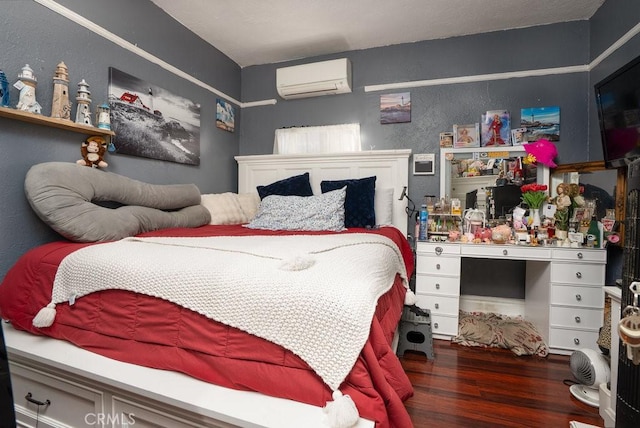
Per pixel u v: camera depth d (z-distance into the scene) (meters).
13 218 1.59
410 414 1.45
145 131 2.27
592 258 2.07
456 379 1.78
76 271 1.24
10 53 1.55
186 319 1.06
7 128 1.55
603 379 1.51
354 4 2.38
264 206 2.54
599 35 2.36
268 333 0.94
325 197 2.47
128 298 1.15
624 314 1.04
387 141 3.00
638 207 1.11
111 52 2.04
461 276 2.86
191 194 2.30
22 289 1.35
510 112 2.68
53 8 1.72
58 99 1.67
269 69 3.37
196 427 0.94
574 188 2.25
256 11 2.47
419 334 2.09
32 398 1.22
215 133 3.05
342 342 0.86
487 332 2.32
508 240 2.34
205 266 1.10
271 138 3.38
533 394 1.63
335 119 3.17
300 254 1.14
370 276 1.04
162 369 1.08
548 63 2.60
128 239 1.50
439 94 2.86
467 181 2.75
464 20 2.58
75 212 1.50
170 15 2.51
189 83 2.71
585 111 2.53
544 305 2.24
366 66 3.06
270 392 0.94
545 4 2.35
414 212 2.89
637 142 1.58
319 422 0.83
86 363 1.12
